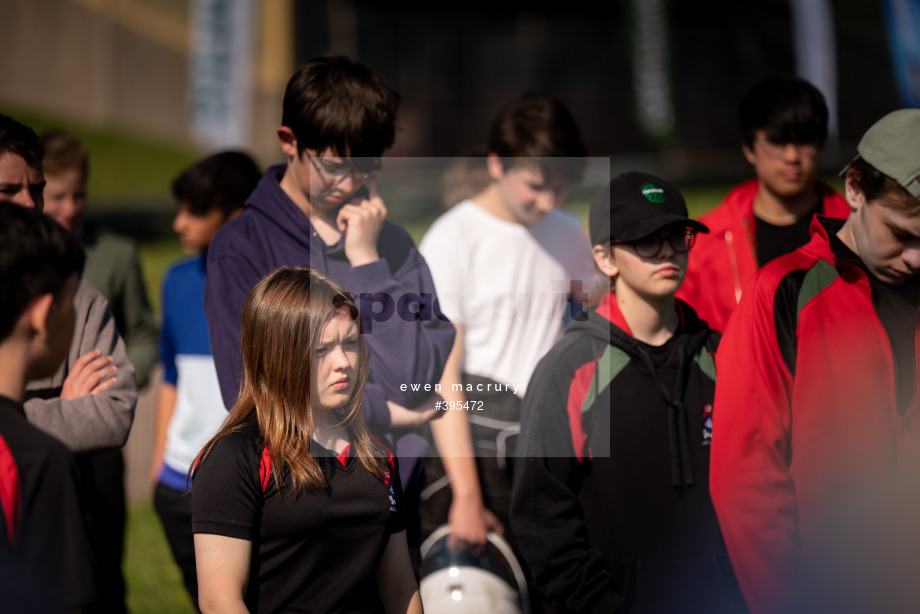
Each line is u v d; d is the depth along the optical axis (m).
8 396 6.65
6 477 6.37
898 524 8.62
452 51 55.12
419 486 9.39
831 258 8.84
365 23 53.34
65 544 6.46
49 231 6.78
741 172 43.81
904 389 8.73
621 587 8.82
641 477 8.88
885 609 8.60
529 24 55.44
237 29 43.88
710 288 11.77
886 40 43.22
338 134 8.66
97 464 12.26
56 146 13.19
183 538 12.70
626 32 52.59
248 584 7.24
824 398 8.63
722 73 52.56
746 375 8.62
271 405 7.42
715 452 8.70
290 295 7.48
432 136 54.84
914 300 8.84
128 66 55.00
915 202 8.11
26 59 56.16
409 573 8.02
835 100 41.91
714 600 8.74
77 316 9.15
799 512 8.72
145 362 14.39
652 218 8.79
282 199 9.30
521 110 11.90
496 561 11.02
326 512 7.30
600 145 55.00
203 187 12.91
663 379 9.09
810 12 42.38
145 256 36.09
